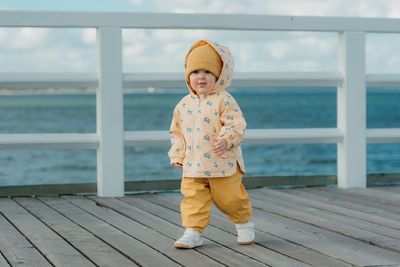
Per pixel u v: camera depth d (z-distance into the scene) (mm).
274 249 2641
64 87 4301
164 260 2432
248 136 4457
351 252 2568
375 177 4926
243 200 2717
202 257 2486
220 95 2715
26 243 2756
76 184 4449
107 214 3561
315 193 4402
